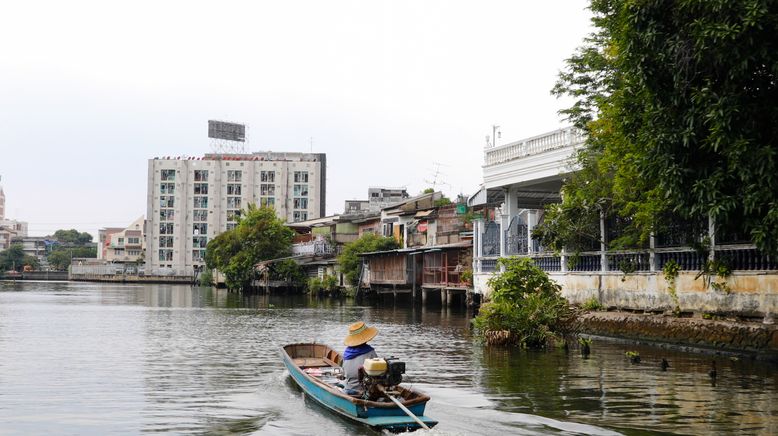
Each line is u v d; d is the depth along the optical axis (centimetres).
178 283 10069
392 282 4553
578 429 1001
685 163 1302
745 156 1209
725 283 1700
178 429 1055
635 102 1421
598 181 2138
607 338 2014
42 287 8500
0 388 1398
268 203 10244
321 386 1161
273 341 2294
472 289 3381
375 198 7856
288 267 6159
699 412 1098
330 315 3516
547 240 2298
